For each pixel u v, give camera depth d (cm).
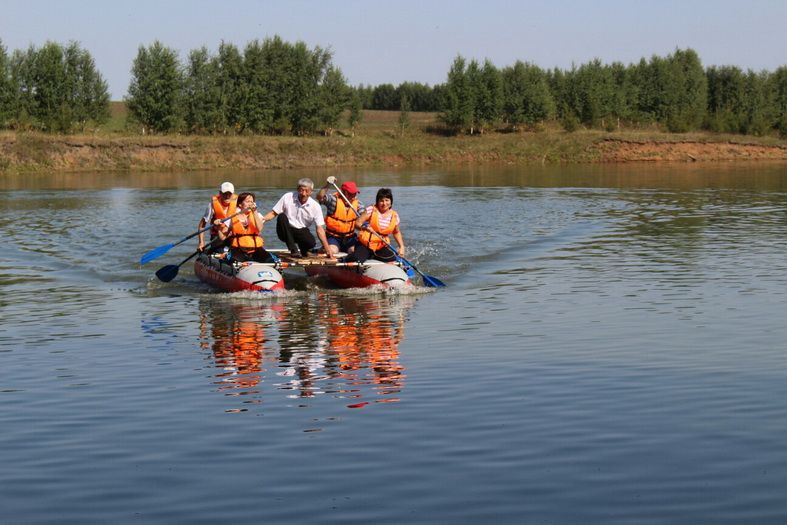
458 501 589
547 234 2081
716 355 958
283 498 599
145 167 4975
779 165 5325
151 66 5631
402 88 10075
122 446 703
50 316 1225
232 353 1015
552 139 6300
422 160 5794
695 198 3006
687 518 559
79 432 738
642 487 607
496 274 1534
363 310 1262
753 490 598
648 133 6631
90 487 622
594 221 2342
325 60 6344
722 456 661
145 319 1210
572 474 632
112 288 1449
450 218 2462
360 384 876
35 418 775
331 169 5228
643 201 2925
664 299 1278
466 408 788
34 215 2517
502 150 6041
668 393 821
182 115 5778
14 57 5381
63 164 4806
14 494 612
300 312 1255
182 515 575
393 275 1409
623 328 1097
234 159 5294
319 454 679
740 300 1259
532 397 817
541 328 1108
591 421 746
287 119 6162
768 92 7744
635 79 7525
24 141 4806
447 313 1222
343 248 1612
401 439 710
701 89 7631
